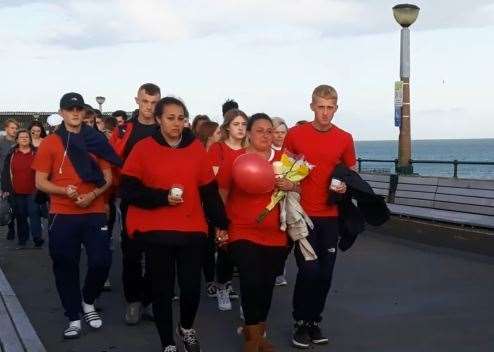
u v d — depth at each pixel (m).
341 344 5.64
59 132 5.81
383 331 5.98
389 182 12.84
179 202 4.90
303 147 5.51
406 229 10.62
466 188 10.85
